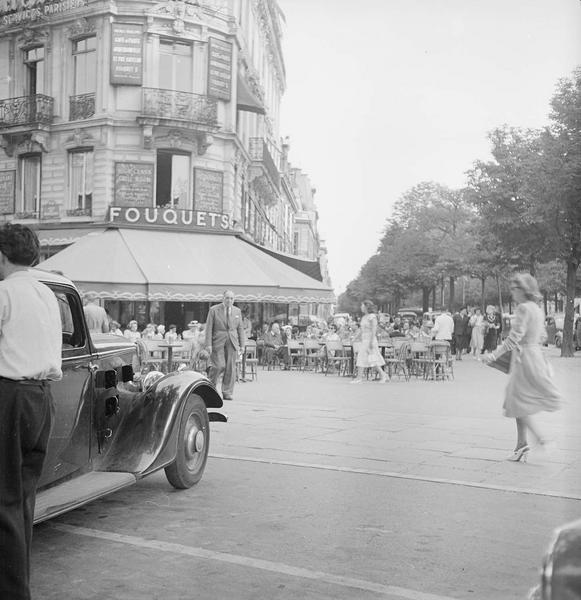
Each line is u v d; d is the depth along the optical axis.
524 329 7.07
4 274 3.92
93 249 22.42
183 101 25.09
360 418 10.20
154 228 24.22
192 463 6.26
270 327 25.33
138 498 5.92
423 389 14.73
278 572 4.25
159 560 4.46
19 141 25.95
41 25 25.67
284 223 58.09
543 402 7.05
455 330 25.33
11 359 3.68
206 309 25.31
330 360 19.19
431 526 5.11
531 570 4.25
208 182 26.00
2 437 3.64
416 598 3.86
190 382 6.07
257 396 13.12
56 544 4.76
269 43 39.75
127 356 6.04
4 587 3.57
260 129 36.19
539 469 6.89
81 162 25.33
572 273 24.84
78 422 5.14
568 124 22.75
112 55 24.59
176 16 24.95
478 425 9.57
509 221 24.36
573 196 22.91
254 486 6.28
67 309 5.11
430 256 40.66
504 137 24.45
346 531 5.00
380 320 29.91
